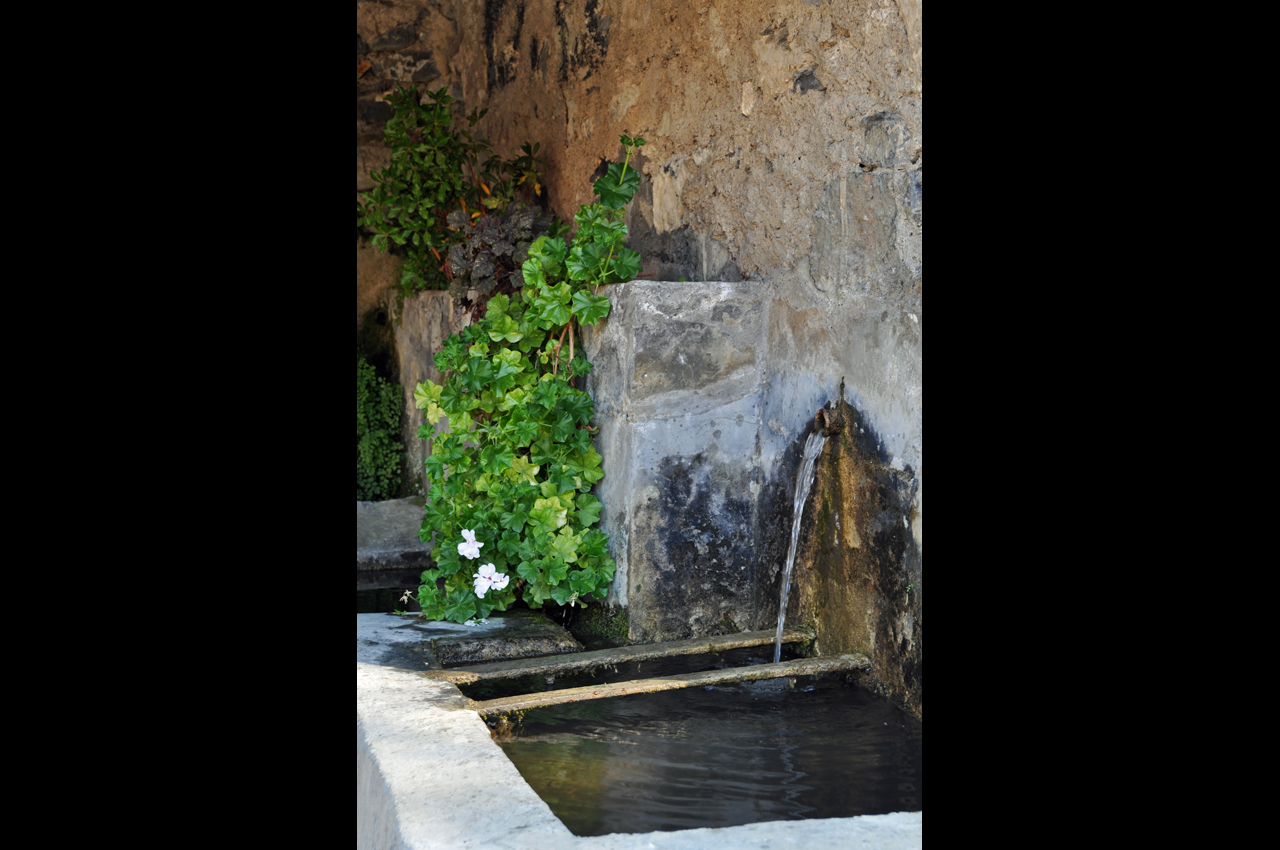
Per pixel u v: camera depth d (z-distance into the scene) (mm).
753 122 3395
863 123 2836
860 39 2812
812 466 3037
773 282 3357
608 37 4434
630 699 2664
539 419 3477
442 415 3691
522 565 3365
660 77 4008
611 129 4465
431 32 6379
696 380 3367
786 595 3006
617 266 3523
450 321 4785
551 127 5141
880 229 2775
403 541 4500
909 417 2656
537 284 3527
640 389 3312
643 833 1763
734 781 2148
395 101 5410
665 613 3365
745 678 2746
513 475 3494
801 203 3154
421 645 3092
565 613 3604
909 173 2645
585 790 2092
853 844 1694
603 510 3535
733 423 3420
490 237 4242
